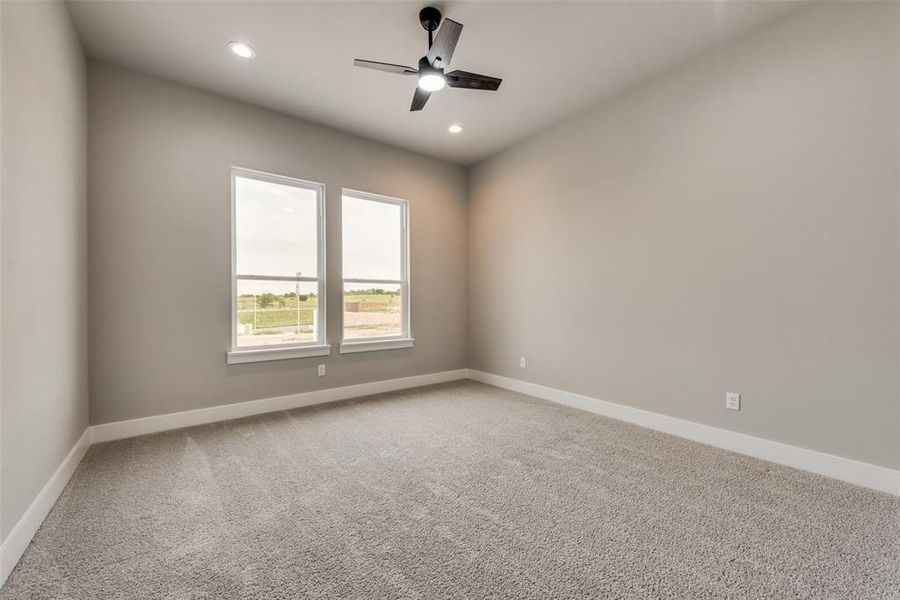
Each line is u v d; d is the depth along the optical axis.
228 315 3.25
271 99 3.28
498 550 1.57
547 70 2.89
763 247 2.44
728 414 2.61
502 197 4.43
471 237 4.88
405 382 4.39
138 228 2.86
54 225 1.95
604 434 2.91
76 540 1.62
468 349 4.92
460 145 4.29
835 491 2.03
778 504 1.91
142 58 2.70
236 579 1.41
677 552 1.56
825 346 2.21
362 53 2.67
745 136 2.51
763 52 2.41
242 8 2.23
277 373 3.51
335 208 3.87
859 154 2.08
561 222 3.77
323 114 3.55
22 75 1.57
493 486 2.11
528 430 2.99
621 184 3.23
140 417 2.87
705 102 2.69
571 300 3.68
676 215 2.87
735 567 1.47
